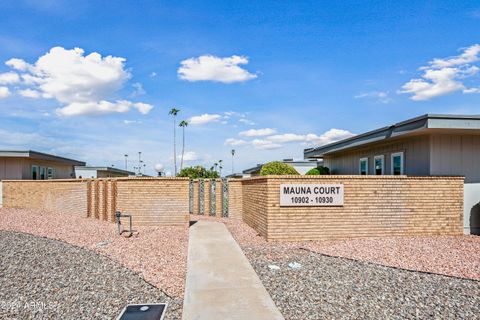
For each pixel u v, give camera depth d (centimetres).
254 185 1255
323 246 946
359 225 1052
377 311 509
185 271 716
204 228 1310
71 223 1305
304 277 667
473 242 984
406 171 1290
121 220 1330
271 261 791
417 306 527
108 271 690
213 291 589
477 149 1174
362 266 741
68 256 784
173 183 1338
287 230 1027
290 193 1027
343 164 1911
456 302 543
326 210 1039
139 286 615
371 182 1059
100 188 1459
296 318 485
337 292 585
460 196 1100
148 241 998
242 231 1231
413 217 1077
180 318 488
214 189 1828
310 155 2123
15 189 1936
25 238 952
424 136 1182
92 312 509
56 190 1759
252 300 548
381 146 1477
